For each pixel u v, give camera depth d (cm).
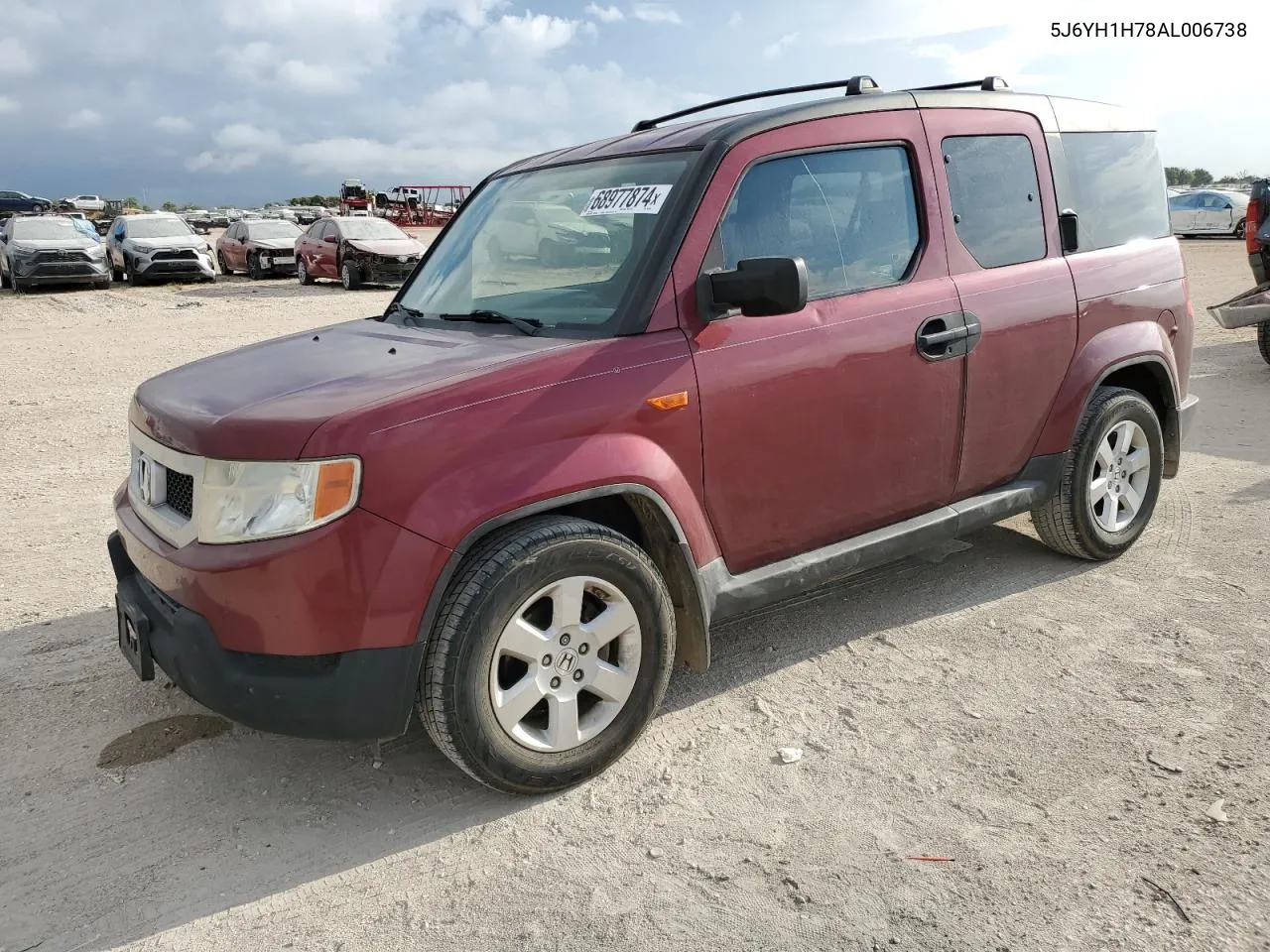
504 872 264
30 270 2041
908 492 373
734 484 322
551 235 354
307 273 2205
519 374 282
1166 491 552
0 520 566
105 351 1219
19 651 402
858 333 345
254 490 262
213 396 298
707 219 318
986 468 399
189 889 263
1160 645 372
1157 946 226
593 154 380
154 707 357
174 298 1944
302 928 247
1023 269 401
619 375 296
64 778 314
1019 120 413
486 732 277
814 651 383
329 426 258
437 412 269
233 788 308
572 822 284
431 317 376
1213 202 2869
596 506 311
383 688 265
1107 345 427
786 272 283
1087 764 299
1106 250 440
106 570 489
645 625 303
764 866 261
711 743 322
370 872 267
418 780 310
